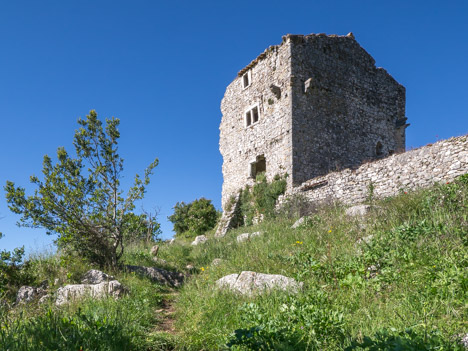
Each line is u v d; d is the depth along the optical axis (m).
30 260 7.82
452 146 10.52
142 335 4.10
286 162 17.38
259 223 15.53
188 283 7.67
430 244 5.40
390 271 4.84
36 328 3.42
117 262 8.88
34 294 6.14
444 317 3.48
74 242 8.62
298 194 15.72
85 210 8.91
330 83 19.12
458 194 7.38
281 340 3.24
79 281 7.23
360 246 6.28
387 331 2.99
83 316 3.67
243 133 21.42
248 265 7.22
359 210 9.16
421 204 7.75
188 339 4.12
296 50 18.33
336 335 3.38
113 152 9.30
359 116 19.91
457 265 4.46
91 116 9.33
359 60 20.80
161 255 12.41
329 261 5.82
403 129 21.72
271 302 4.64
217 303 5.12
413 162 11.48
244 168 20.92
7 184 8.17
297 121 17.55
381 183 12.36
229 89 23.42
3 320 3.97
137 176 9.35
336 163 18.27
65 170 8.87
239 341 3.12
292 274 5.94
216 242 13.47
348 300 4.46
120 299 5.56
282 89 18.41
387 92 21.67
